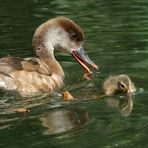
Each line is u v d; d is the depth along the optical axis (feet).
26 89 47.67
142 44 59.77
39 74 49.32
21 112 42.34
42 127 39.22
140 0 79.41
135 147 35.99
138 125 39.50
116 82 47.32
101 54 57.26
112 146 36.11
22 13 74.02
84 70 54.08
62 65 56.03
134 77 50.29
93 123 40.06
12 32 65.36
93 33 64.13
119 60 55.21
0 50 58.90
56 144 36.40
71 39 55.11
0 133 38.32
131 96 46.29
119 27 66.03
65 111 42.70
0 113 42.22
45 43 54.60
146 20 68.85
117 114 41.91
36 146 36.11
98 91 47.96
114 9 74.90
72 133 38.19
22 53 57.88
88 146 36.09
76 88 49.14
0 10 75.92
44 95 47.42
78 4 78.13
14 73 47.85
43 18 71.10
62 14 73.10
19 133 38.19
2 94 46.98
